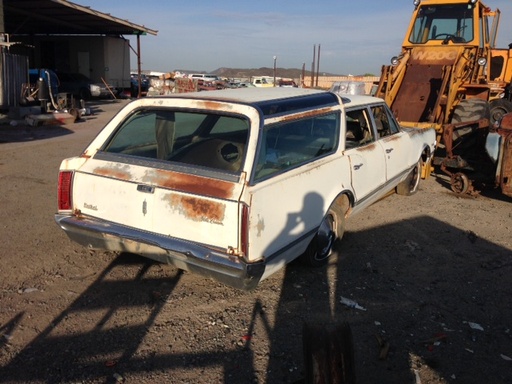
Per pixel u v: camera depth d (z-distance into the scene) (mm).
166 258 3707
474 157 7684
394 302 4020
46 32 31344
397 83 9641
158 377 2998
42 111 16766
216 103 3850
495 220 6227
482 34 10086
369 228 5801
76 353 3207
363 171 5035
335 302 3982
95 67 31297
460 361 3256
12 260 4555
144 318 3654
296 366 3139
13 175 7949
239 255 3391
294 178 3881
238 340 3408
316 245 4473
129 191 3818
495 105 10297
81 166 4129
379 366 3174
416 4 10109
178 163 3785
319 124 4449
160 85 35781
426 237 5555
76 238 4152
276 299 3992
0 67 15750
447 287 4320
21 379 2938
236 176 3477
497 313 3898
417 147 6898
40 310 3713
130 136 4168
